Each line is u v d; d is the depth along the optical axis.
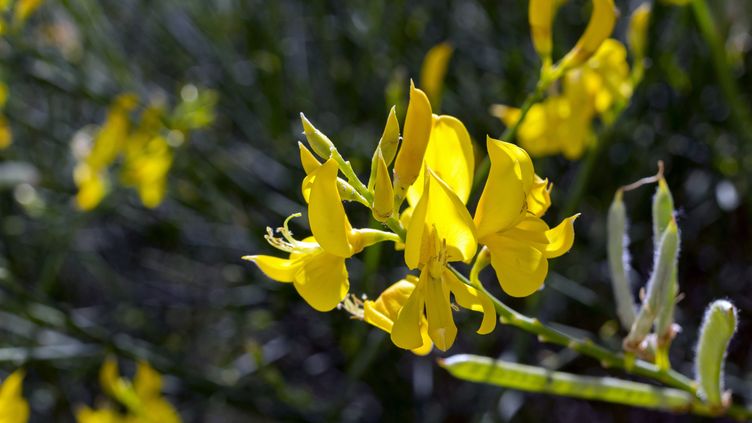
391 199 0.30
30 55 0.58
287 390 0.50
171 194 0.62
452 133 0.31
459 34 0.68
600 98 0.45
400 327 0.30
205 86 0.67
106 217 0.74
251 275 0.62
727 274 0.62
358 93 0.65
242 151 0.65
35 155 0.67
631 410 0.62
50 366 0.61
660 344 0.35
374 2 0.62
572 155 0.45
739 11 0.57
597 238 0.58
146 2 0.65
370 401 0.64
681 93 0.60
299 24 0.72
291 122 0.66
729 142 0.59
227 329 0.67
